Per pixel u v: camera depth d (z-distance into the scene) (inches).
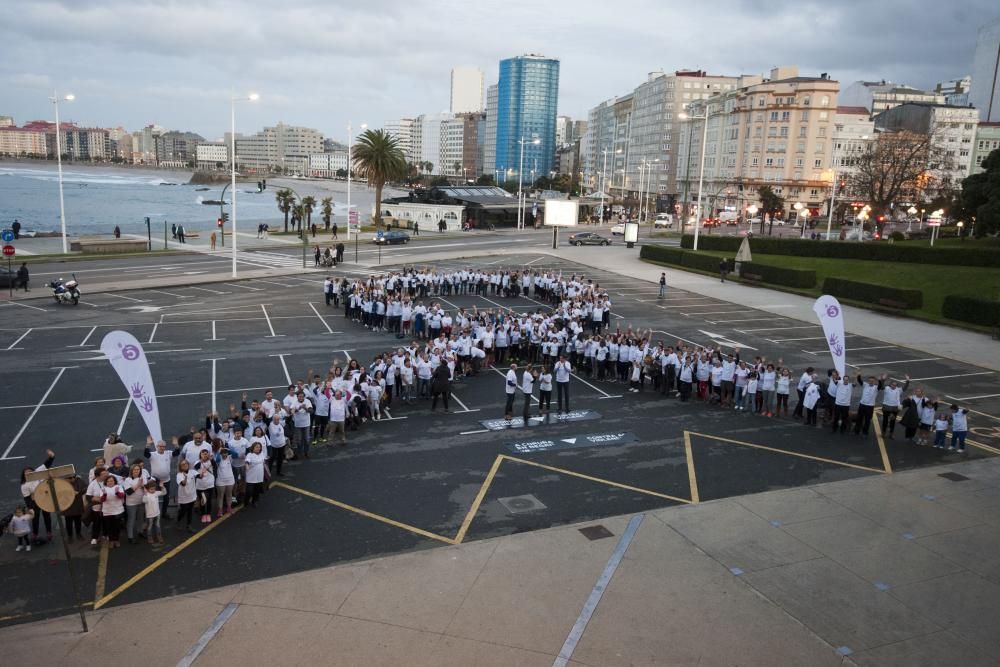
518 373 1106.1
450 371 1002.1
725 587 524.7
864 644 462.6
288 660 432.8
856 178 3459.6
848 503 673.0
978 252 2038.6
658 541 591.2
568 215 2861.7
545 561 555.5
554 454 780.0
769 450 809.5
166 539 582.6
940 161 3282.5
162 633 457.4
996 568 561.9
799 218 4559.5
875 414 956.0
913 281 1923.0
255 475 632.4
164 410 890.1
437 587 516.1
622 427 873.5
